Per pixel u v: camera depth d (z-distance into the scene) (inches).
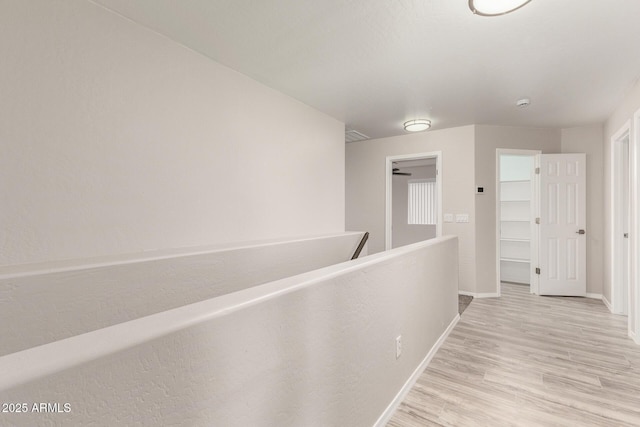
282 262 106.7
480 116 155.6
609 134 152.3
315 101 134.8
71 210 67.2
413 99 132.3
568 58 97.1
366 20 78.4
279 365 38.2
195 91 92.8
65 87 66.4
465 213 172.6
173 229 86.8
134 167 78.3
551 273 171.5
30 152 61.5
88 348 21.5
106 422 21.8
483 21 78.4
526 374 85.9
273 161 120.9
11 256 59.1
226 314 31.2
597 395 75.8
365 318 59.2
